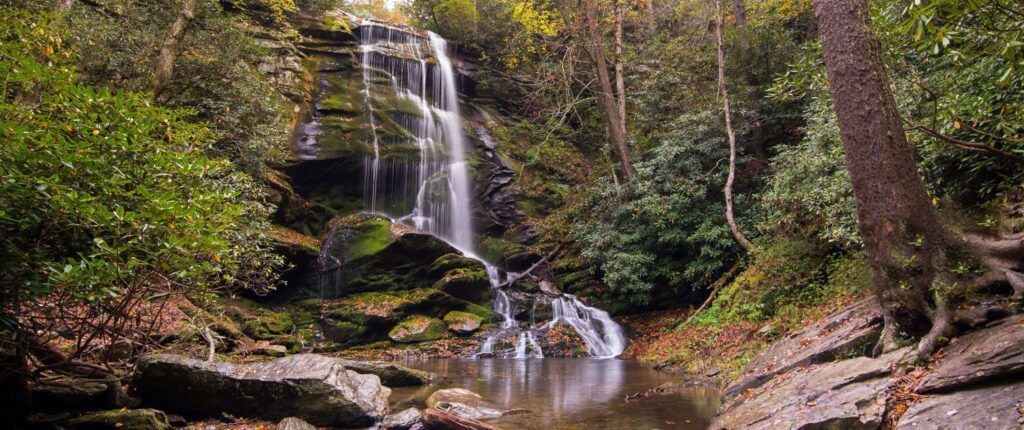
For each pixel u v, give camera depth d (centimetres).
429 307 1538
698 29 2008
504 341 1464
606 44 2066
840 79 560
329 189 1834
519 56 2434
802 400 519
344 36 2141
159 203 412
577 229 1788
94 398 593
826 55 575
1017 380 390
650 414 693
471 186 2075
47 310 487
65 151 391
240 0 1862
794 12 1780
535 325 1569
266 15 2008
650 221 1594
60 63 607
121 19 1205
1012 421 350
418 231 1672
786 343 781
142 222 421
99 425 538
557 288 1767
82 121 426
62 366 559
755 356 863
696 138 1592
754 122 1631
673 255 1653
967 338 470
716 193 1636
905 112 751
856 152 554
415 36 2341
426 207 1991
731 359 962
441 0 2491
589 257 1677
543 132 2331
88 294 414
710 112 1574
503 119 2427
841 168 958
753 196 1526
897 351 521
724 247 1482
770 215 1195
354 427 632
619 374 1077
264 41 1933
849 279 870
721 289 1398
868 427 427
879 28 653
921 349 483
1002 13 490
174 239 423
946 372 434
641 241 1631
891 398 446
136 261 425
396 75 2173
